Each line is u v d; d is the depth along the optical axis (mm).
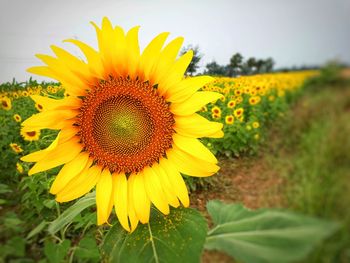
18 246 222
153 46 230
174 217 217
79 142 251
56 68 223
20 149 585
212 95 232
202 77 232
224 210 174
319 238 111
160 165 247
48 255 240
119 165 248
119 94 238
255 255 124
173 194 234
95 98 239
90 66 227
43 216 414
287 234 122
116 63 233
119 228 230
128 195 243
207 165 240
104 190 245
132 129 244
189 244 198
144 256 198
